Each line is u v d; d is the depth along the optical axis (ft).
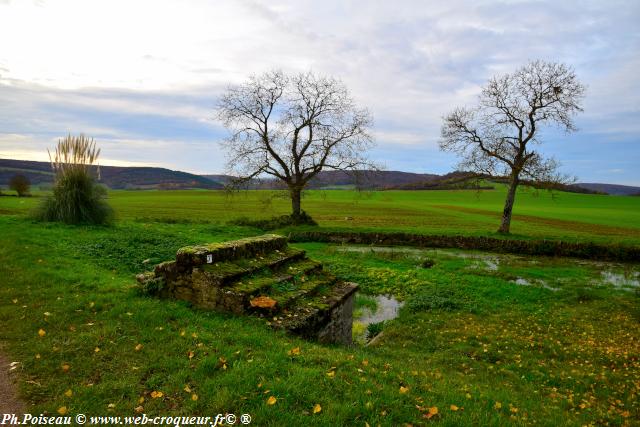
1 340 22.76
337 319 34.12
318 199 318.86
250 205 229.86
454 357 36.06
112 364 20.29
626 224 171.22
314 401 17.78
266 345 23.34
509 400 23.81
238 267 31.53
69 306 27.22
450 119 125.59
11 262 37.83
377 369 23.30
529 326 46.01
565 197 359.66
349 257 87.40
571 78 114.73
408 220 171.94
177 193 377.30
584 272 81.00
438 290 60.13
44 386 18.31
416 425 17.12
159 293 30.71
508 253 103.81
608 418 24.43
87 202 67.10
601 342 41.14
